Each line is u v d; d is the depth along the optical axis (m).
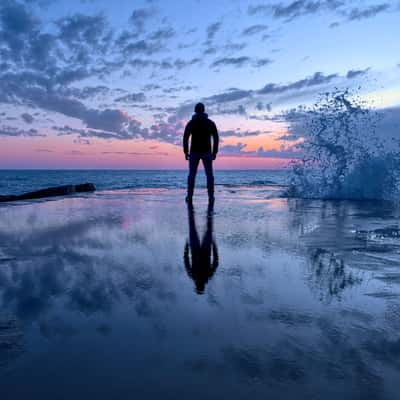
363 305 1.45
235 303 1.48
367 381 0.91
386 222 3.95
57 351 1.07
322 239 2.91
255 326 1.25
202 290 1.65
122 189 11.37
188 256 2.35
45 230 3.41
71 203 6.44
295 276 1.88
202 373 0.95
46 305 1.47
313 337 1.16
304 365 0.99
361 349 1.08
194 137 6.27
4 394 0.86
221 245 2.70
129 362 1.01
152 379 0.92
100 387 0.89
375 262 2.17
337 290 1.65
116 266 2.09
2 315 1.36
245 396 0.85
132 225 3.74
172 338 1.16
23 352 1.07
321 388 0.88
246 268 2.04
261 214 4.73
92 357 1.04
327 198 7.57
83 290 1.66
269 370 0.96
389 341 1.13
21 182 39.22
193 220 4.13
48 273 1.94
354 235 3.12
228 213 4.82
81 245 2.70
